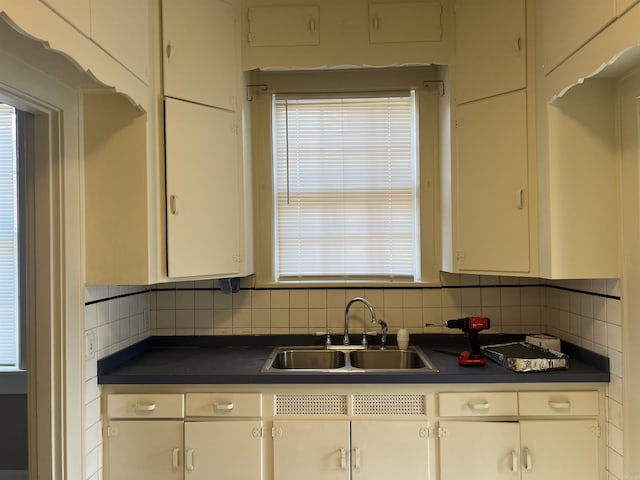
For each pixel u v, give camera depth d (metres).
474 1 2.10
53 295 1.65
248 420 1.91
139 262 1.80
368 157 2.56
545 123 1.82
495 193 2.04
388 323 2.48
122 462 1.91
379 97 2.54
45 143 1.64
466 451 1.88
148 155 1.81
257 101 2.53
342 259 2.56
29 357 1.66
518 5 1.95
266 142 2.54
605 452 1.87
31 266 1.66
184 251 1.95
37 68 1.50
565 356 1.97
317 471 1.89
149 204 1.81
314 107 2.56
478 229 2.10
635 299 1.70
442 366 2.01
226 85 2.14
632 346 1.71
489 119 2.06
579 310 2.10
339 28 2.22
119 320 2.12
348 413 1.90
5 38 1.24
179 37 1.95
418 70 2.51
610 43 1.42
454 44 2.20
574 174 1.81
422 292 2.48
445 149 2.35
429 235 2.51
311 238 2.56
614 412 1.81
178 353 2.33
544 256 1.85
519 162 1.95
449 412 1.87
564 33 1.67
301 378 1.88
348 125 2.56
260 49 2.23
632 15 1.32
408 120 2.56
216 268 2.09
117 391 1.92
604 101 1.81
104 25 1.49
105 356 1.97
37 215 1.65
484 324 2.08
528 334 2.46
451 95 2.21
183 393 1.92
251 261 2.41
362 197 2.56
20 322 2.39
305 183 2.56
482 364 2.01
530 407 1.87
